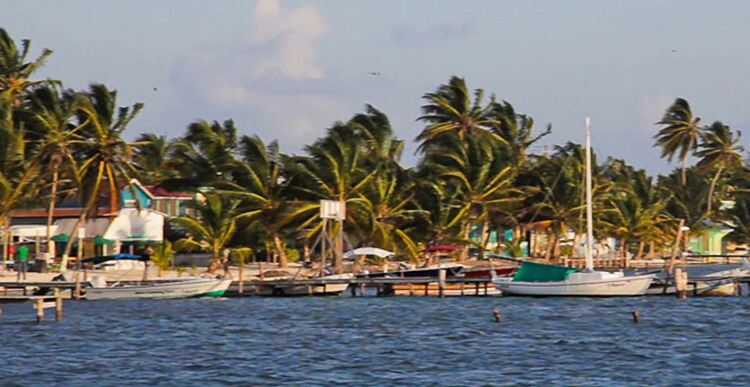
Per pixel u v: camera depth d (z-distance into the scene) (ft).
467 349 556.92
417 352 547.49
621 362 513.86
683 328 640.99
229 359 528.22
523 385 456.45
